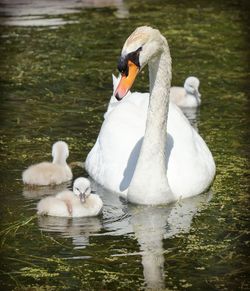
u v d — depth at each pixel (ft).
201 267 37.42
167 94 43.98
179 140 46.70
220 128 55.57
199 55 71.82
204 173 46.24
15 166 48.93
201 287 35.63
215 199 45.03
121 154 46.52
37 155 50.42
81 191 42.96
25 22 81.05
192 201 44.88
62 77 65.31
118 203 44.68
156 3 90.68
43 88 62.80
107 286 35.91
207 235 40.70
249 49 73.36
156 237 40.57
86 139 53.06
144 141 44.29
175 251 39.09
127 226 41.91
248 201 44.60
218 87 64.03
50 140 52.75
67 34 77.00
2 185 46.68
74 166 49.70
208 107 60.08
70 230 41.39
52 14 84.28
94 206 43.01
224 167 49.11
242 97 61.67
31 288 35.83
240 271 37.01
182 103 60.34
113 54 71.10
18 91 62.13
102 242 40.06
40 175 46.88
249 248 39.24
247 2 91.09
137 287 35.73
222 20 83.35
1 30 78.23
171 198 44.50
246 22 82.53
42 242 40.06
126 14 84.99
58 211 42.78
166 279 36.37
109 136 47.52
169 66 43.68
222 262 37.88
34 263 37.96
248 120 56.80
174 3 90.79
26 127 54.90
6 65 68.28
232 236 40.57
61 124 55.47
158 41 42.27
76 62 69.10
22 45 73.56
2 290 35.73
